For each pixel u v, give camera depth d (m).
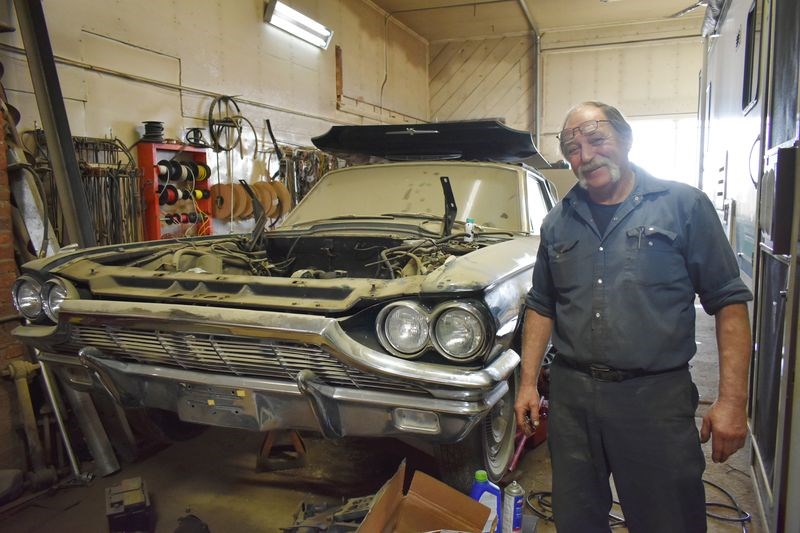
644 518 1.72
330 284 2.13
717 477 2.96
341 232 3.22
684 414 1.67
